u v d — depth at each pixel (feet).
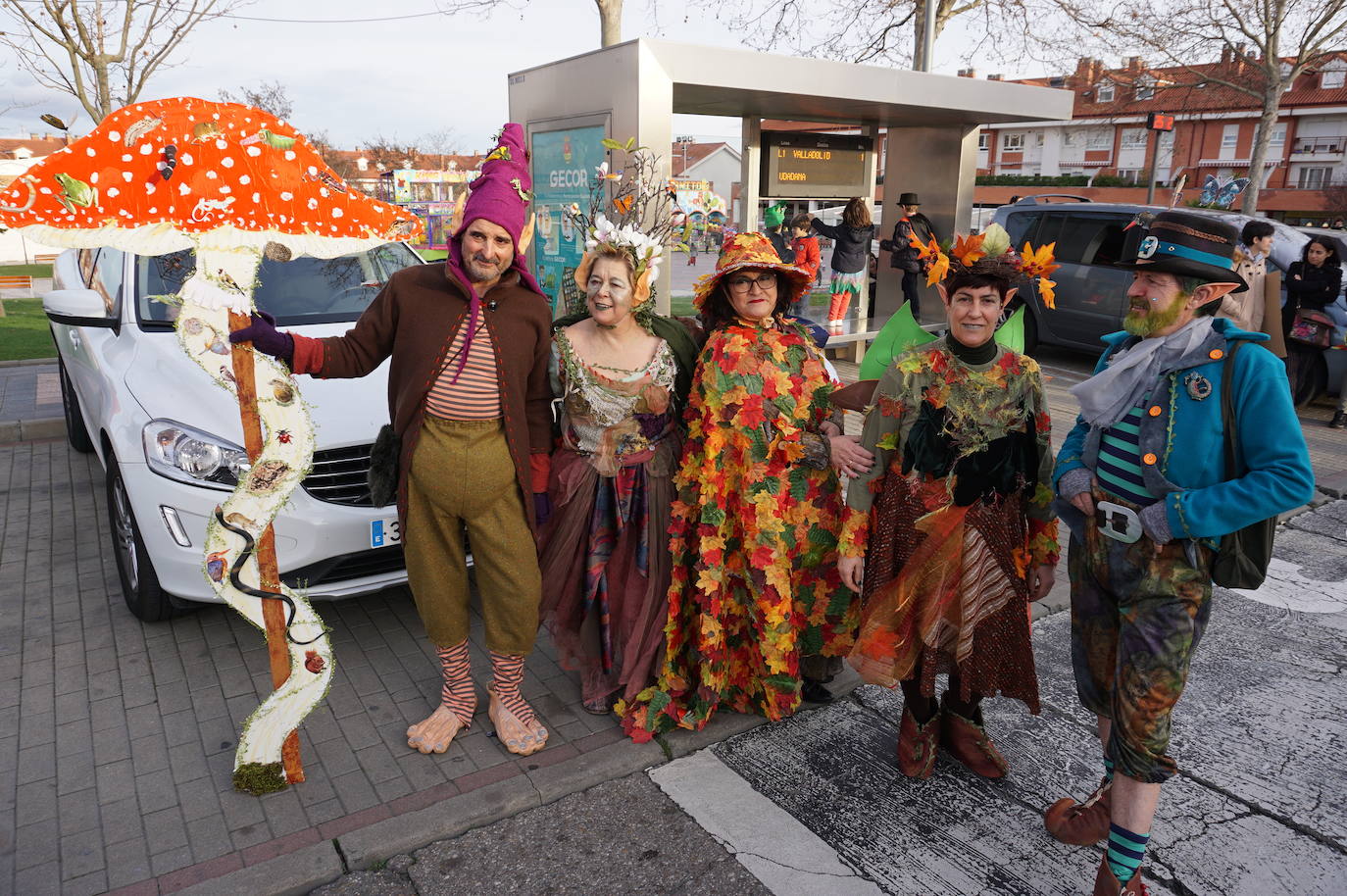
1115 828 7.65
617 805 9.45
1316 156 137.28
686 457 10.07
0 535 16.28
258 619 8.91
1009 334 8.98
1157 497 7.34
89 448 21.26
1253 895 8.30
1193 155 145.69
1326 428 26.43
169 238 8.04
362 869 8.46
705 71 19.21
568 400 9.89
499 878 8.38
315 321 14.52
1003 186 155.12
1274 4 64.13
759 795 9.64
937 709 9.73
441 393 9.10
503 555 9.64
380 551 12.03
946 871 8.55
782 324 10.03
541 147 21.31
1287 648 13.37
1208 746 10.75
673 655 10.53
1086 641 8.25
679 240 11.89
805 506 9.98
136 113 7.86
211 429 11.37
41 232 7.64
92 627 12.89
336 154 153.99
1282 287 27.84
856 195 31.04
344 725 10.69
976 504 8.62
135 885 8.05
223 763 9.88
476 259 8.77
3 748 10.09
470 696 10.52
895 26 50.98
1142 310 7.43
